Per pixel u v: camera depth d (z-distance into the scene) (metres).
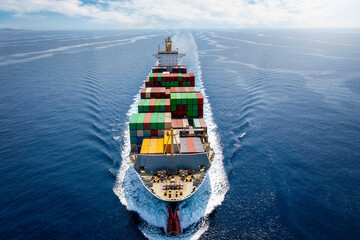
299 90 64.38
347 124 44.84
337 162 34.03
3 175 31.33
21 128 43.75
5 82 72.12
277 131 42.56
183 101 35.81
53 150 37.00
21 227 23.95
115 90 64.75
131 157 30.16
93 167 33.16
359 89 64.69
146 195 27.78
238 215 25.62
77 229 23.98
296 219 25.03
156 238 23.16
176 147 27.81
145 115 33.75
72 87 67.19
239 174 31.91
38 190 28.91
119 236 23.39
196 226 24.28
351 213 25.62
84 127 44.16
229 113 49.97
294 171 32.34
